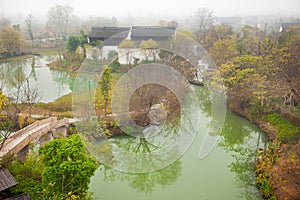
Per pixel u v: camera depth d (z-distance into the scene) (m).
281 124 16.30
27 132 13.84
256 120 18.12
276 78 17.67
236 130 17.72
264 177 11.57
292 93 16.80
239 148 15.60
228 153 14.89
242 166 13.57
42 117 16.89
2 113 16.20
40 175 10.60
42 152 8.67
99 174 12.25
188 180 12.21
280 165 10.61
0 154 11.48
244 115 18.95
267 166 11.75
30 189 9.72
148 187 11.87
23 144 12.52
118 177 12.06
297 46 18.39
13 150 11.82
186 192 11.47
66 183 8.48
